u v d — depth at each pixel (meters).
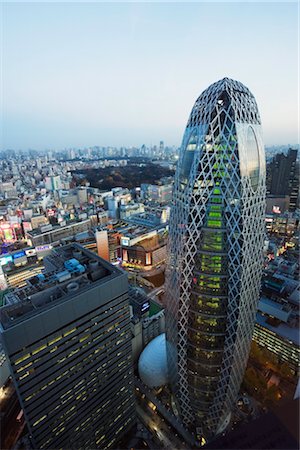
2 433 102.62
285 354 120.75
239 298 79.81
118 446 96.31
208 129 72.56
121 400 91.25
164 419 107.56
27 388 62.06
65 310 64.81
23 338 58.06
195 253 81.06
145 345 141.88
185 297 85.00
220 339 85.62
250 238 77.81
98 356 77.38
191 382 94.19
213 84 75.75
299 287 143.38
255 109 77.38
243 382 115.94
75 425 77.00
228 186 73.88
